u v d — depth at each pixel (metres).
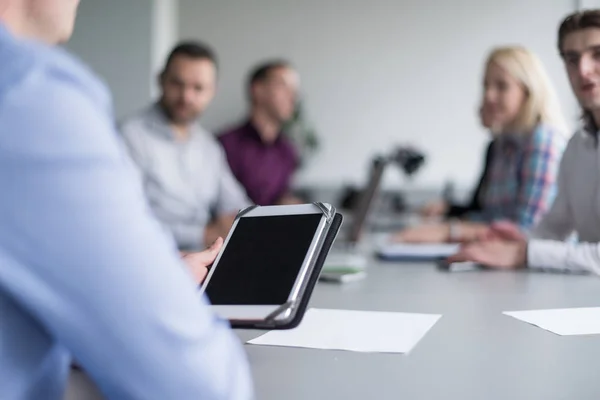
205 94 2.86
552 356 0.69
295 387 0.60
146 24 4.59
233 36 5.38
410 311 0.99
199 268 0.84
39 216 0.41
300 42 5.31
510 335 0.80
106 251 0.42
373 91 5.25
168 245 0.47
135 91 4.61
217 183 3.00
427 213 3.53
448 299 1.10
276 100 3.57
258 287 0.73
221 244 0.84
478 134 5.13
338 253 2.05
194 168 2.85
